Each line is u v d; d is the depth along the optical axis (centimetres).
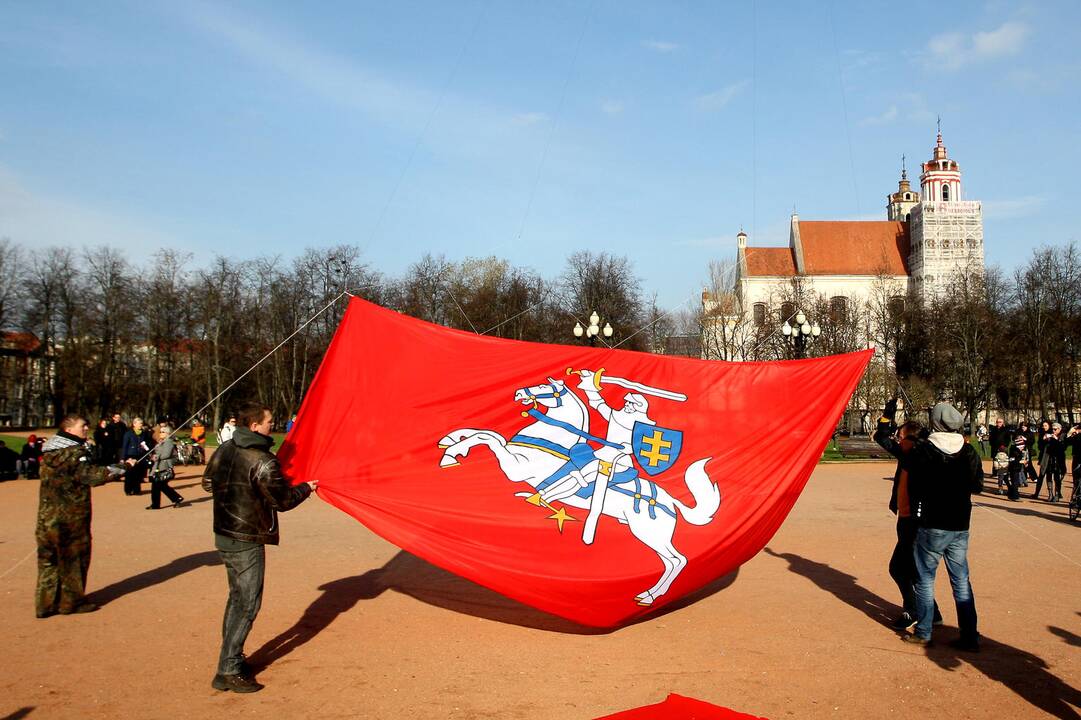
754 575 966
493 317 5806
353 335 743
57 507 755
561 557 678
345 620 751
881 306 6266
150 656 638
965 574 668
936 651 659
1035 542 1218
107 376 5116
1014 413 5566
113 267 5244
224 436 1902
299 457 703
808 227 8288
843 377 792
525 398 760
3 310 5256
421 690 564
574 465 734
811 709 531
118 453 1892
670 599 700
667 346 5453
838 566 1023
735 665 621
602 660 634
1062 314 5331
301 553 1103
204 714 518
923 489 674
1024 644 680
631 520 713
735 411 780
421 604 812
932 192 8181
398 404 732
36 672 599
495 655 646
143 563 1012
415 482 706
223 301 5303
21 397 5575
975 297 5675
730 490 741
